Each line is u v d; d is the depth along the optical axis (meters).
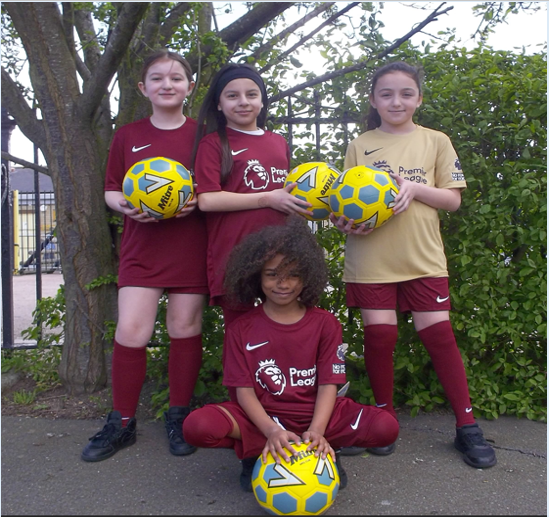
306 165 2.76
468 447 2.73
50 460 2.76
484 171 3.37
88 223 3.63
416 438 3.03
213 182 2.69
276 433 2.19
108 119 3.92
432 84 3.40
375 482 2.52
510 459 2.76
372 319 2.88
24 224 16.00
